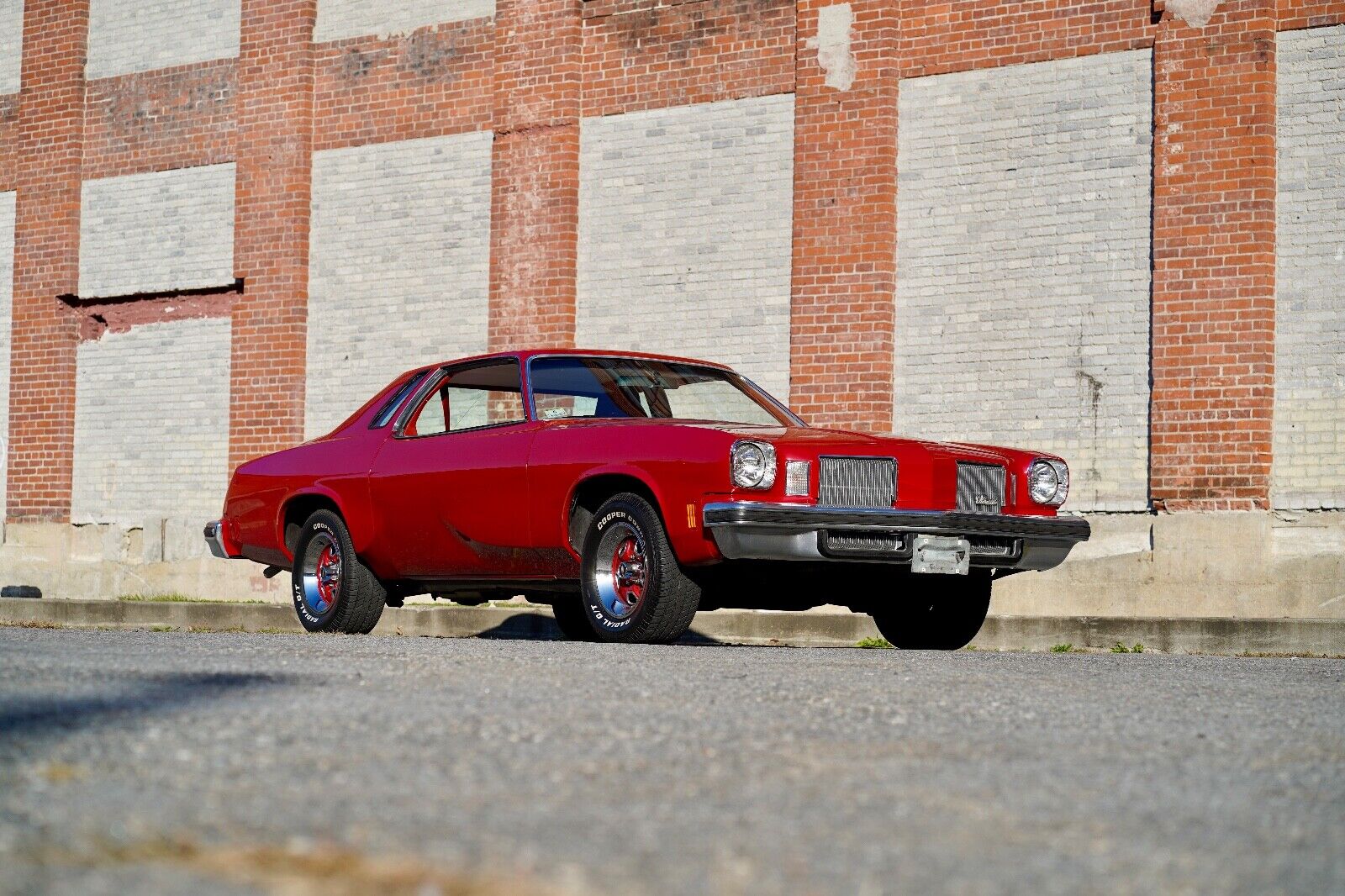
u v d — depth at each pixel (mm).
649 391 8312
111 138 16281
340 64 15008
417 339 14461
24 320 16625
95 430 16297
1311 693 5402
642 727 3908
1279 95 11023
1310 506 10789
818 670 5680
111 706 4055
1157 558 11227
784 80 12859
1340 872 2529
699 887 2279
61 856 2352
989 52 12070
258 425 15156
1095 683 5484
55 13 16562
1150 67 11461
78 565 16125
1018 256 11906
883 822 2809
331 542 8844
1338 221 10797
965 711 4438
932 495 7352
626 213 13547
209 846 2441
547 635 11445
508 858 2420
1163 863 2547
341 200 14945
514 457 7824
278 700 4246
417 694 4465
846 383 12391
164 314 15922
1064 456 11656
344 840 2525
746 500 6965
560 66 13781
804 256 12609
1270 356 10953
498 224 14000
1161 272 11273
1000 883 2359
